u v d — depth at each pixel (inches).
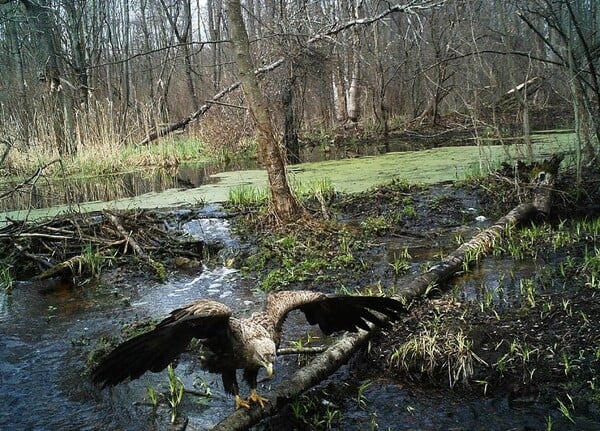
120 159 778.2
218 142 876.0
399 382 204.7
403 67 1055.0
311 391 200.2
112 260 346.0
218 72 1150.3
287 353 217.5
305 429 182.1
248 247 362.9
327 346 228.2
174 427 185.3
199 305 143.6
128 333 251.9
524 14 446.6
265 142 378.0
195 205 473.7
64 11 1061.8
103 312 282.4
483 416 182.2
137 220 391.2
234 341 154.3
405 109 1138.0
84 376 220.1
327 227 373.7
